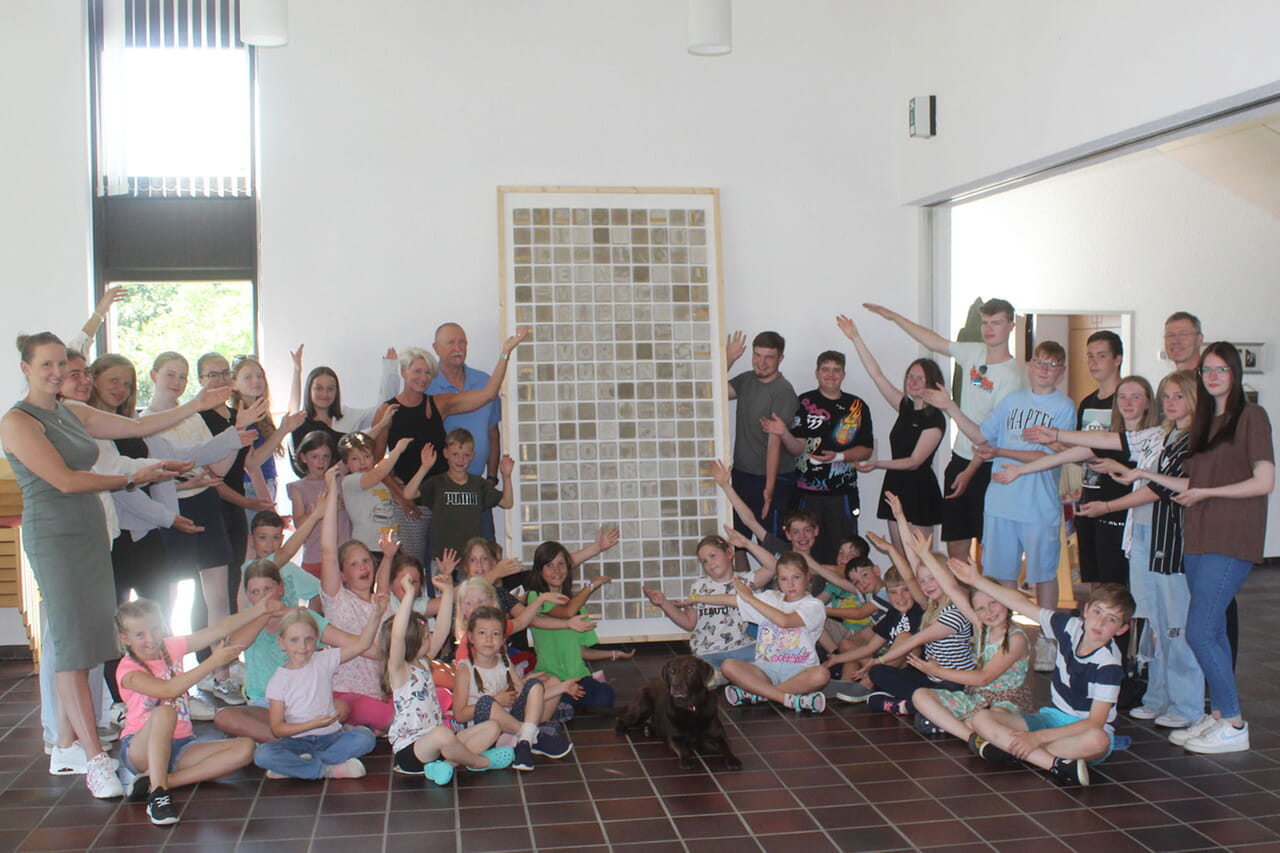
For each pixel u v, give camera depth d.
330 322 6.32
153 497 4.81
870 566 5.46
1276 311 8.81
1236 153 7.97
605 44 6.56
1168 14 4.62
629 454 6.36
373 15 6.34
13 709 5.13
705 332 6.50
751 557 6.44
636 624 6.31
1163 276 8.79
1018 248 8.94
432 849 3.52
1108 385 5.56
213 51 6.36
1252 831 3.60
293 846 3.54
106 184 6.32
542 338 6.35
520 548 6.23
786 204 6.82
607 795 3.98
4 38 6.11
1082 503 5.46
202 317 6.49
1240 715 4.50
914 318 6.99
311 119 6.29
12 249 6.14
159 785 3.82
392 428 5.71
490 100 6.45
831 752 4.42
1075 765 4.01
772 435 6.10
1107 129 5.02
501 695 4.41
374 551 5.54
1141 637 4.97
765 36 6.77
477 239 6.45
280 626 4.27
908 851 3.47
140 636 3.97
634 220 6.49
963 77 6.20
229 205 6.40
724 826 3.68
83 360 4.19
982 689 4.64
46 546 3.95
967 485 5.89
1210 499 4.30
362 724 4.57
